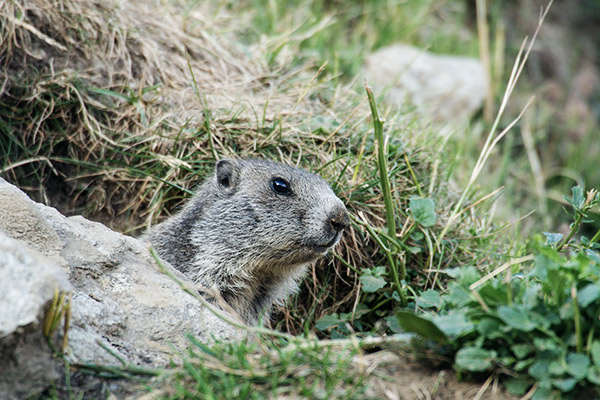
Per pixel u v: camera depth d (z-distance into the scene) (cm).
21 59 1079
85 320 631
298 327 1012
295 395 559
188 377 580
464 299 611
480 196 1166
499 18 2000
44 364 550
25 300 525
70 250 693
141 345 654
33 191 1077
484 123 1628
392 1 1709
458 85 1553
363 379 585
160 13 1260
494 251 1051
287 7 1562
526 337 563
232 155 1063
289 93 1227
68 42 1112
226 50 1286
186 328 689
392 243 966
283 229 860
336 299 1023
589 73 2069
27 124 1069
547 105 1869
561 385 536
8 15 1045
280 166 907
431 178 1109
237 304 913
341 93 1263
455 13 1948
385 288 951
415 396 574
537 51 2003
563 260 604
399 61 1532
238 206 885
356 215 1020
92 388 566
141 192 1078
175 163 1050
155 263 768
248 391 558
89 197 1102
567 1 2211
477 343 572
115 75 1137
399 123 1172
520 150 1717
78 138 1091
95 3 1151
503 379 579
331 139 1095
